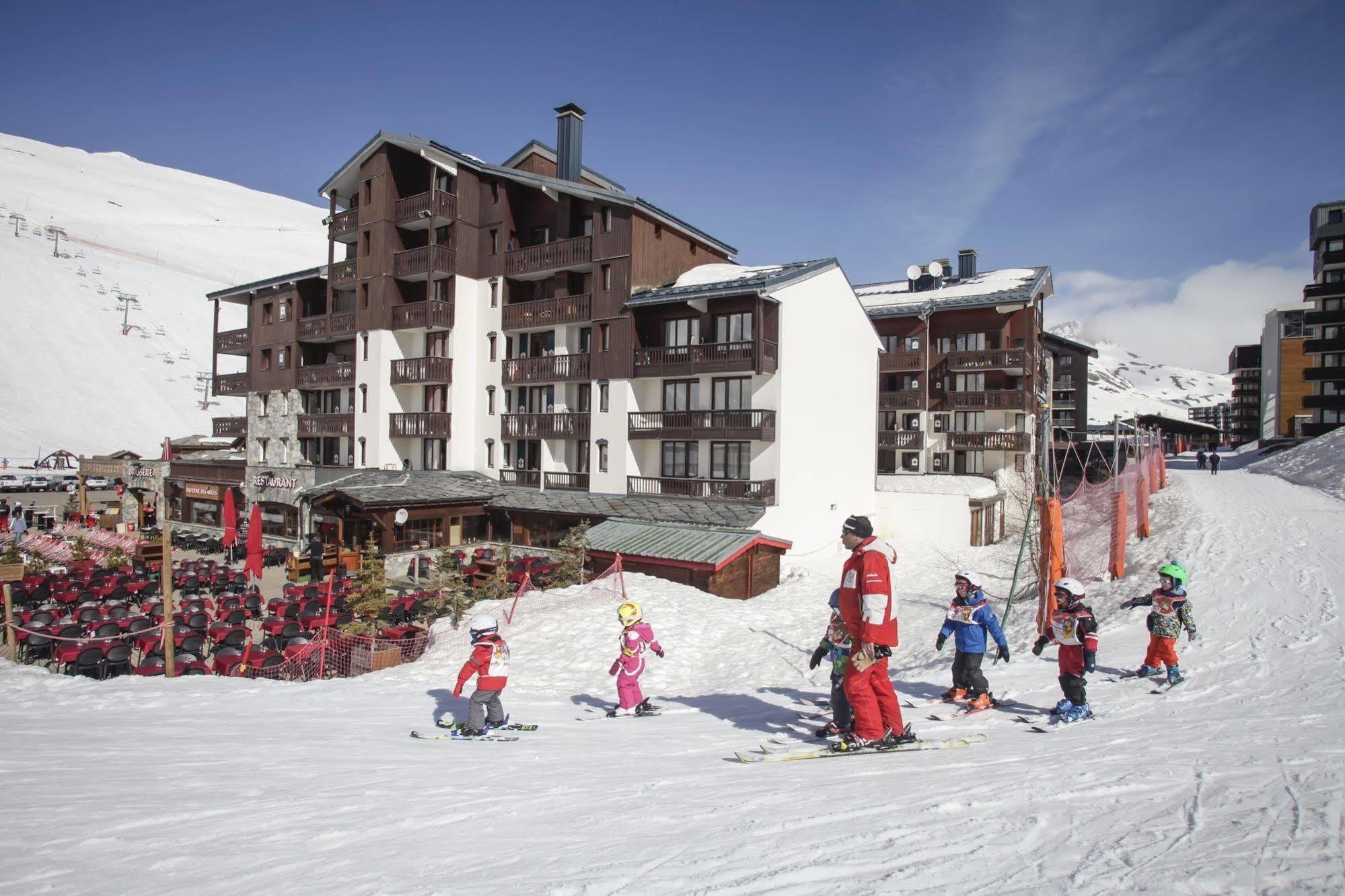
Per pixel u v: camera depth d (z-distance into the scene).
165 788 6.45
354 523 34.47
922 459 48.00
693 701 12.78
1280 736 7.56
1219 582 18.11
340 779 6.89
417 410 39.03
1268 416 75.81
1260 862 4.17
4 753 7.62
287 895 4.12
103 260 122.81
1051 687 11.18
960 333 47.69
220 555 35.50
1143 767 6.45
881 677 7.65
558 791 6.40
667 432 32.25
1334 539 23.08
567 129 36.97
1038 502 18.69
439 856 4.71
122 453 49.16
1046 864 4.25
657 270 34.50
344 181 40.53
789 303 31.72
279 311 44.53
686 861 4.41
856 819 5.18
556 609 21.33
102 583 23.77
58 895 4.15
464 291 37.84
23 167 177.88
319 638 17.23
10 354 90.62
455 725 9.80
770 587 28.47
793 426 32.16
